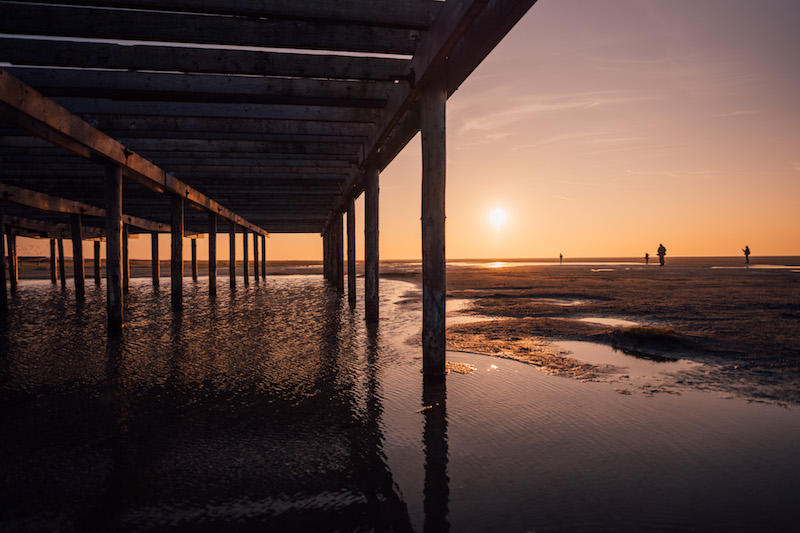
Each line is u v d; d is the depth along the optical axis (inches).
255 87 197.2
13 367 184.1
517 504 79.5
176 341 239.5
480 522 74.2
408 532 72.0
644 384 152.4
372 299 305.3
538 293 503.5
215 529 74.0
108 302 266.5
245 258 787.4
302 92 201.5
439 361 165.8
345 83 206.8
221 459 100.3
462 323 291.0
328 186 456.8
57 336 257.4
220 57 172.6
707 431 111.6
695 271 1036.5
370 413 128.1
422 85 166.7
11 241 582.9
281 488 87.4
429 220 166.9
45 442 109.9
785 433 109.9
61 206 456.1
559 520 74.2
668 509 77.1
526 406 131.8
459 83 168.6
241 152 303.9
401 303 430.3
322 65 179.8
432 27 147.6
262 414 128.3
